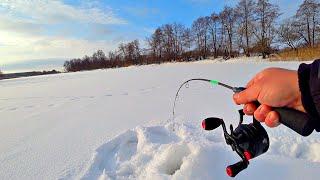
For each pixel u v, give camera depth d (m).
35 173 2.75
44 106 6.68
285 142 2.89
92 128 4.13
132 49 56.59
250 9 40.09
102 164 2.87
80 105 6.33
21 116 5.57
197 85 7.95
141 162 2.68
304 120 0.96
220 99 5.55
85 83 12.94
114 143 3.34
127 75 16.58
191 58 49.94
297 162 2.51
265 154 2.67
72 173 2.68
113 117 4.72
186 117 4.28
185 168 2.20
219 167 2.28
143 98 6.50
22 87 13.80
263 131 1.19
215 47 47.25
